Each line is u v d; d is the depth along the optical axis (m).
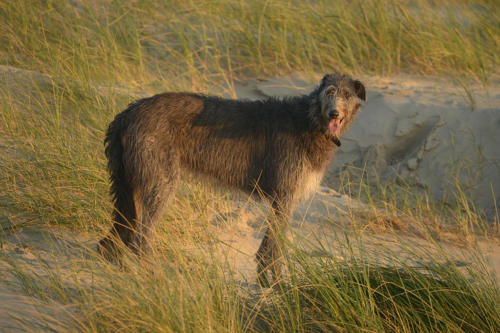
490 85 20.88
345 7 23.84
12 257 8.67
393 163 18.30
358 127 19.00
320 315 7.91
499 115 17.97
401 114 18.92
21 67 17.86
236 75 22.00
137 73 18.81
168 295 7.41
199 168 10.33
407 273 8.66
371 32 22.75
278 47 22.45
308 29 22.59
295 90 21.17
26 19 19.95
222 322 7.32
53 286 7.49
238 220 12.35
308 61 22.44
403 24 23.31
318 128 10.34
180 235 10.52
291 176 10.34
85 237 10.22
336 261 8.65
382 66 22.45
